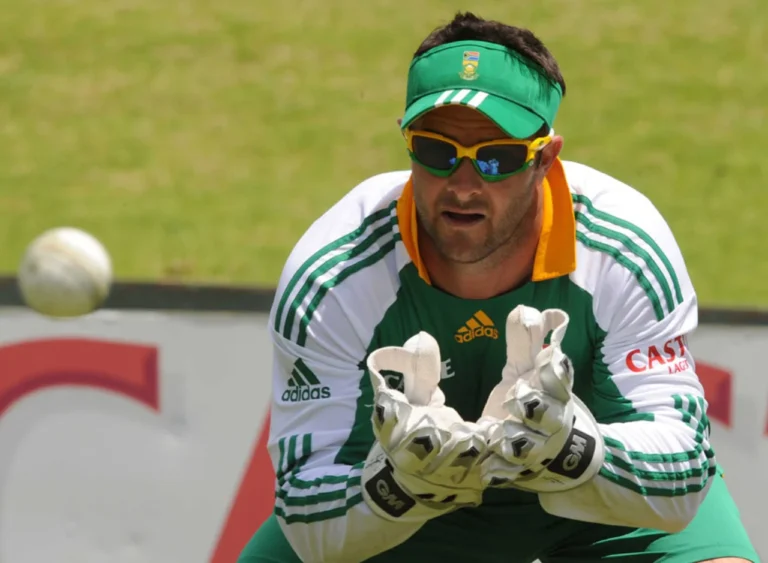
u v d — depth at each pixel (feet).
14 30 118.11
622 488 29.35
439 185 29.27
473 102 28.50
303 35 116.47
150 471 45.96
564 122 102.06
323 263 31.86
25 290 35.35
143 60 112.78
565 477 28.37
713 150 97.96
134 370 45.83
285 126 101.86
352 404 31.19
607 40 115.03
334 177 94.12
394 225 31.83
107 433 46.09
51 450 46.21
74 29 118.21
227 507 45.73
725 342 45.21
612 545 33.45
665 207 90.07
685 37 115.65
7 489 46.39
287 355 31.94
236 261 81.51
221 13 120.67
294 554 33.45
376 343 31.60
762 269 81.46
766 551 45.37
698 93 106.52
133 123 102.89
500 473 27.17
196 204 90.12
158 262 81.35
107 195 91.91
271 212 88.74
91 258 35.27
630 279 31.22
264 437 45.47
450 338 31.71
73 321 45.88
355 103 105.09
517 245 30.81
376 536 29.43
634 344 31.19
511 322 27.78
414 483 27.68
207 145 99.30
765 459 45.32
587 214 31.86
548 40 115.14
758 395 45.14
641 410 30.89
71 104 106.01
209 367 45.62
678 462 30.09
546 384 26.71
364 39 115.55
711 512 33.27
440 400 27.68
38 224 87.51
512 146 29.09
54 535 46.34
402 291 31.50
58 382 46.09
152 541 46.06
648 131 100.83
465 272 30.66
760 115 103.30
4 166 96.43
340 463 30.71
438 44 30.45
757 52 112.78
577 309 31.27
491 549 34.32
